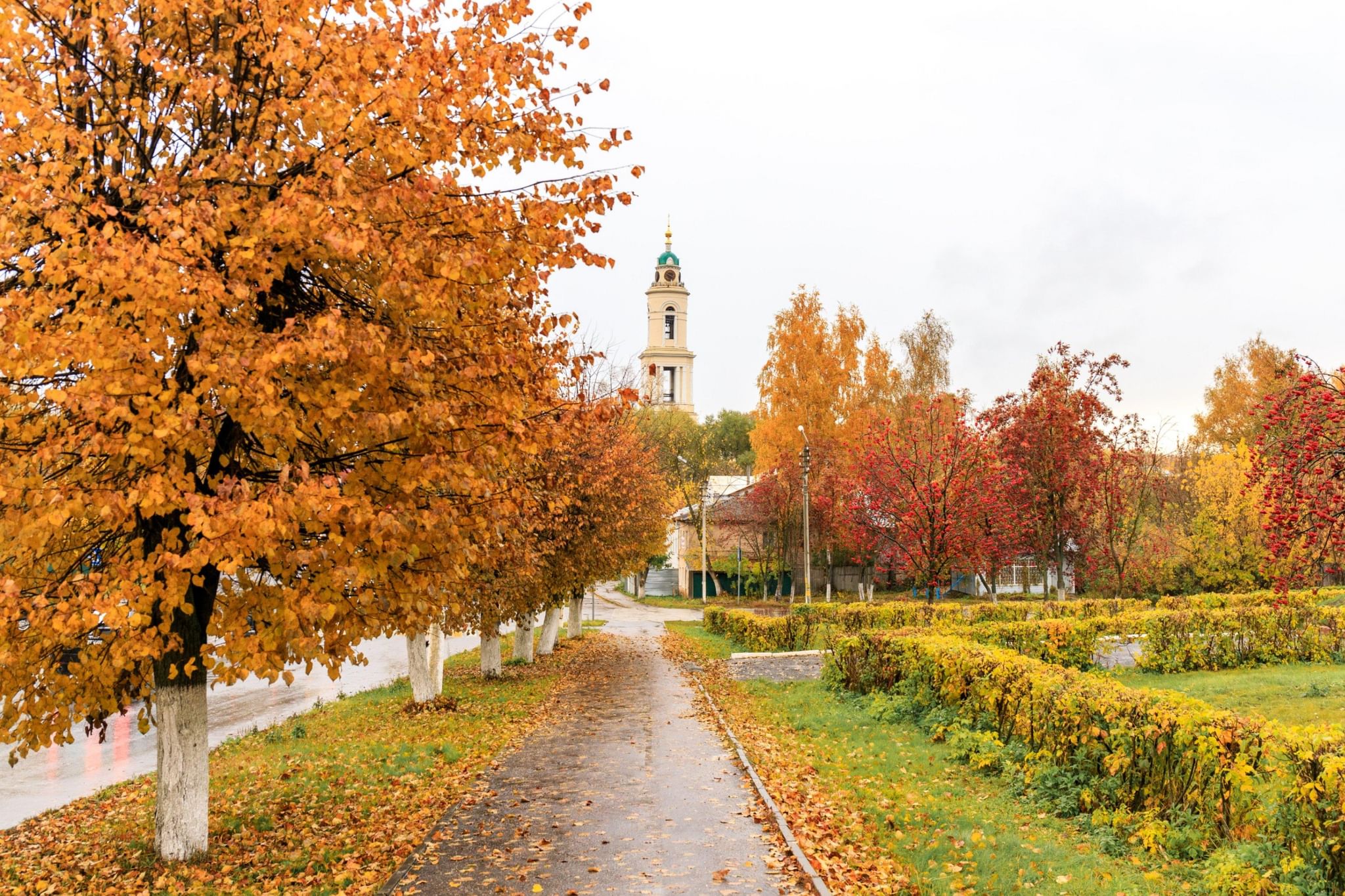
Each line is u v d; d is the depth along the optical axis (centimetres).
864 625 2683
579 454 2252
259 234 657
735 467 9956
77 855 886
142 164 755
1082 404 2831
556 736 1520
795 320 5128
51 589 668
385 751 1355
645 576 8638
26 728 720
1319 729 714
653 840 888
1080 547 3272
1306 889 618
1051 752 1038
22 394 660
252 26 686
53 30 688
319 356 632
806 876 759
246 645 705
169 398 615
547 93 790
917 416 3478
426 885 758
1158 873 711
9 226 615
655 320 9906
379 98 684
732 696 1978
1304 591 2722
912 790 1053
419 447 746
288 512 637
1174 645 1967
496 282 788
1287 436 1100
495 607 1964
